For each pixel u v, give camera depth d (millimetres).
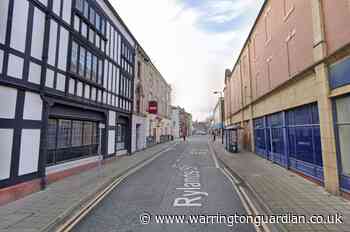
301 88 8648
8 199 5996
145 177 9672
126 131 18188
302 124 8867
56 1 8328
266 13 13211
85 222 4934
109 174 9891
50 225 4617
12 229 4406
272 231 4445
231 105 30109
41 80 7480
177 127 58750
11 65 6203
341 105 6254
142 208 5773
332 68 6508
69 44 9148
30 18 6969
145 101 23625
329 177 6641
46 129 7668
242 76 21484
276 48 11508
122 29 16297
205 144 31625
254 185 7656
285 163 10727
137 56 20516
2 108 5953
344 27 5859
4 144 6000
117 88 15172
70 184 8047
